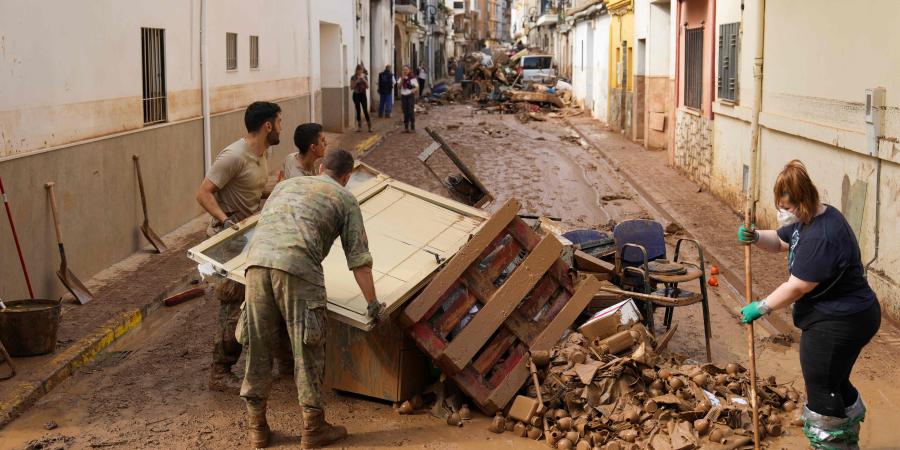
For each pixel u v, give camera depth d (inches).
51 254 342.3
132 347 304.8
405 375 243.9
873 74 333.4
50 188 338.3
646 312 286.2
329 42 1071.0
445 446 223.6
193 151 524.4
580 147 928.9
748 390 244.1
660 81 865.5
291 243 212.8
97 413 245.9
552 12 2203.5
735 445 217.9
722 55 572.4
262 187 270.4
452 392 245.8
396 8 1716.3
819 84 394.9
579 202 593.9
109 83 401.7
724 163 571.8
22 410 246.4
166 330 324.5
